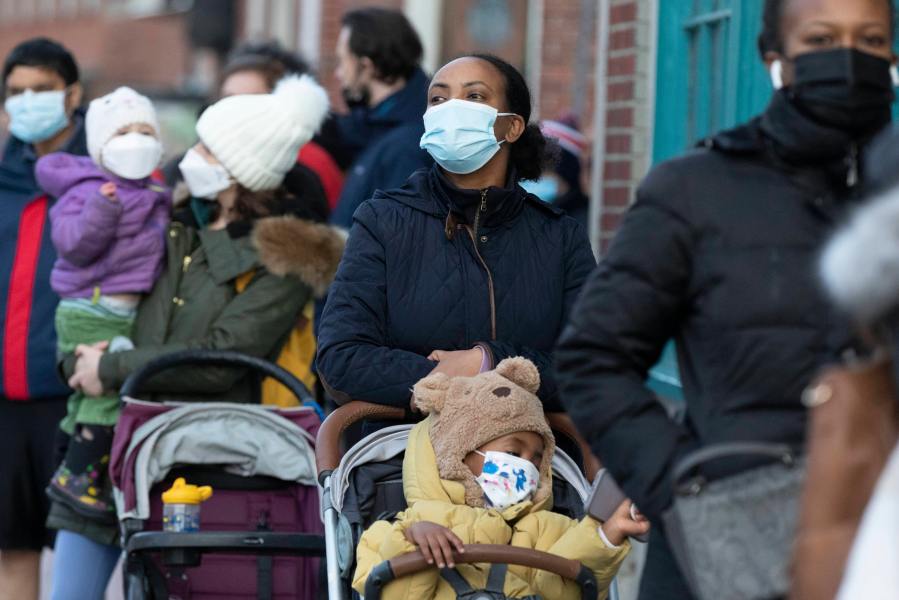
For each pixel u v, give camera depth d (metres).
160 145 7.11
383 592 4.85
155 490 6.42
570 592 5.04
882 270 3.08
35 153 8.02
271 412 6.46
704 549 3.74
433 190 5.73
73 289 7.00
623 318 3.99
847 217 3.67
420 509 5.02
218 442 6.34
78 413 6.94
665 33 8.77
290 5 21.06
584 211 10.38
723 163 3.99
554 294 5.70
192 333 6.93
